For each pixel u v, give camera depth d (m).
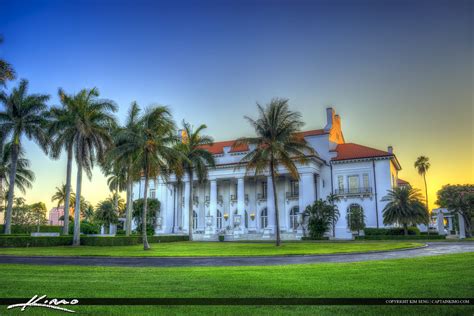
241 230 51.41
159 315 7.04
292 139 33.59
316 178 52.56
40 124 37.69
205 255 21.53
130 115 37.72
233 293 8.97
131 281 11.05
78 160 34.44
